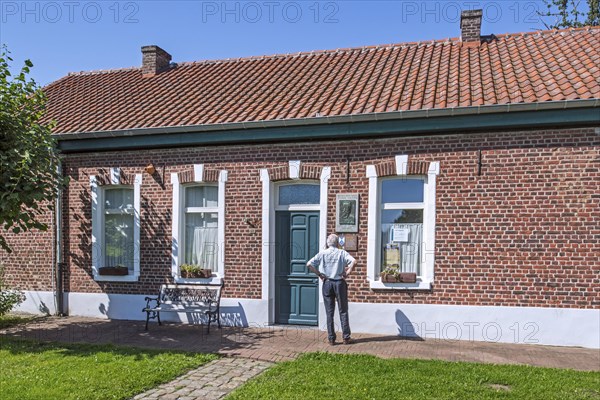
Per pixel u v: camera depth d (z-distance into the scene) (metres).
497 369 6.13
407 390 5.31
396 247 8.66
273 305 9.27
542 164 7.81
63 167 10.41
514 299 7.90
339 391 5.28
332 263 7.79
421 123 8.10
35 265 10.55
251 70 12.34
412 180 8.62
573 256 7.67
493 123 7.77
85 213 10.26
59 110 11.74
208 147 9.49
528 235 7.86
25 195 7.65
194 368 6.36
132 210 10.20
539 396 5.15
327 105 9.02
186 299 9.17
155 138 9.52
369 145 8.59
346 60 11.75
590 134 7.64
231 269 9.30
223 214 9.35
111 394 5.25
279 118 8.77
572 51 9.59
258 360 6.75
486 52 10.51
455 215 8.17
